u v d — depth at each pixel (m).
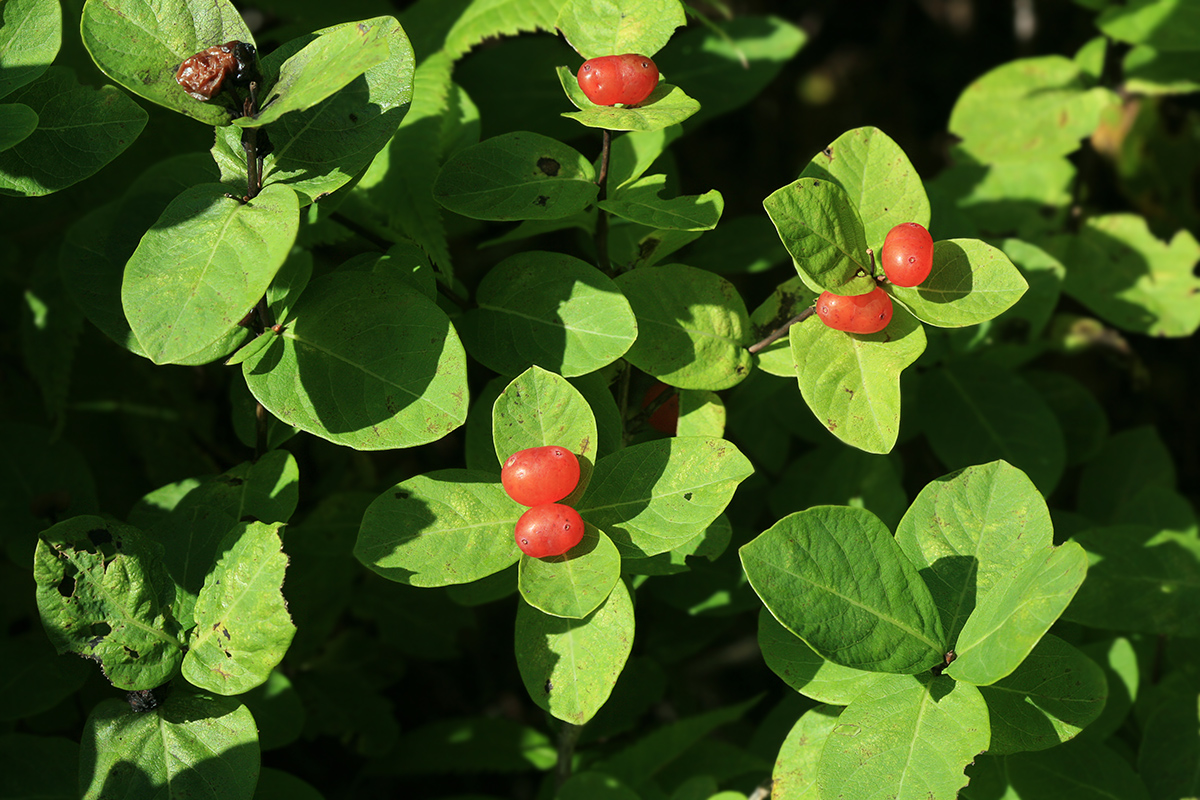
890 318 0.50
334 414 0.50
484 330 0.52
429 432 0.49
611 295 0.51
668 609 0.58
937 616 0.50
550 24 0.56
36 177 0.51
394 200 0.54
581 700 0.50
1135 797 0.52
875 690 0.49
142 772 0.49
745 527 0.57
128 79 0.48
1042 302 0.58
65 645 0.50
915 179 0.51
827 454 0.58
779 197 0.49
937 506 0.51
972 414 0.58
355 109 0.50
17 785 0.51
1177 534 0.53
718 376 0.52
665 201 0.51
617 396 0.53
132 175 0.57
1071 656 0.50
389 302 0.50
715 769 0.56
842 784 0.49
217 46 0.49
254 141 0.49
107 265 0.52
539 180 0.51
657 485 0.50
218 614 0.50
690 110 0.50
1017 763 0.52
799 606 0.49
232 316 0.48
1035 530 0.50
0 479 0.54
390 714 0.58
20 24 0.51
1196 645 0.54
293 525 0.55
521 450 0.50
